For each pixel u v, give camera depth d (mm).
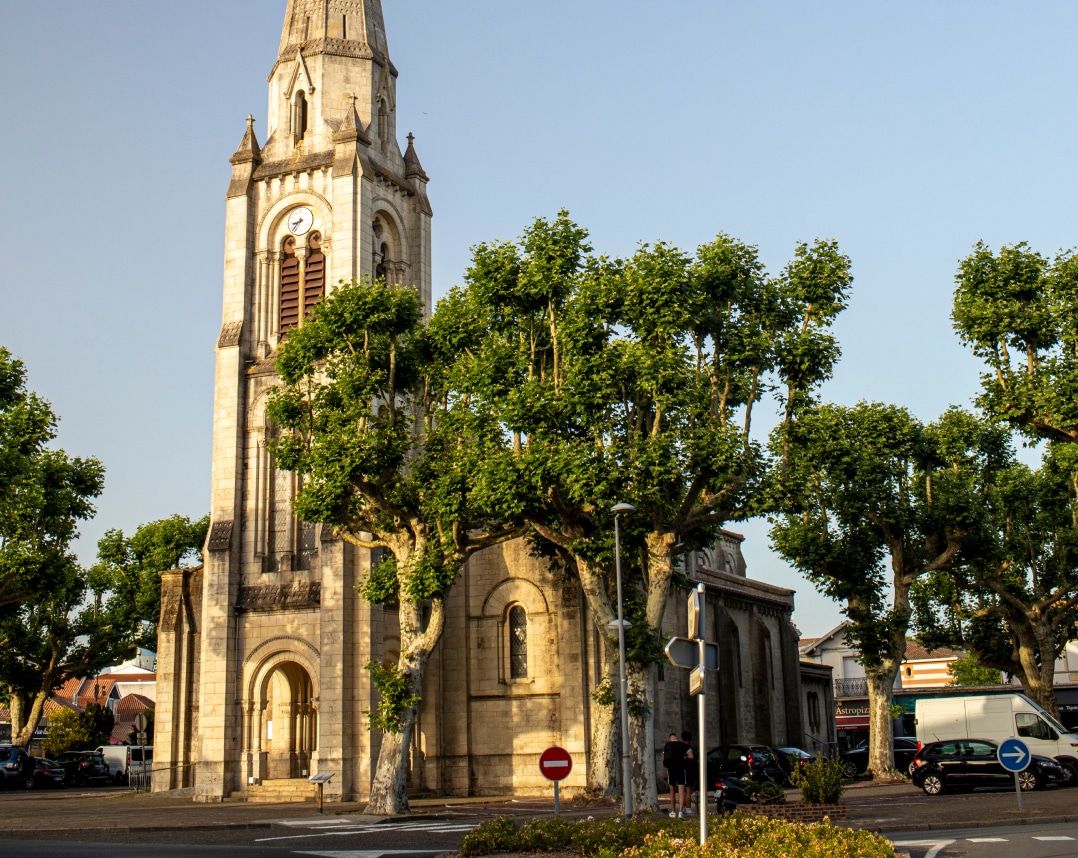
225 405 54031
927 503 53531
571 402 36812
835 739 84062
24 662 80375
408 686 39938
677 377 36031
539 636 51344
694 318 37219
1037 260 42406
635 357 36625
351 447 40125
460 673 52219
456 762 51406
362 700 48250
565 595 50281
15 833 33344
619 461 36500
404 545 42250
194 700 55500
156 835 33188
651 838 23109
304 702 55969
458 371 40875
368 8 59594
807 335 37875
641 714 35906
